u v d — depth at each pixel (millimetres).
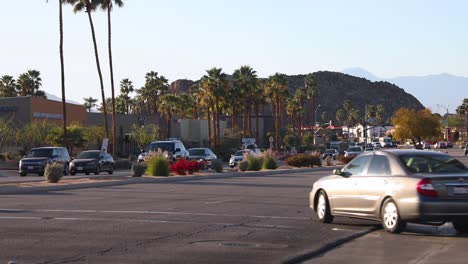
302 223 17078
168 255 12133
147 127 85000
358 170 16047
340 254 12555
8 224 16484
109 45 62188
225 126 108750
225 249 12867
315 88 143750
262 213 19578
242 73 98938
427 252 12695
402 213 14391
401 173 14734
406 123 111750
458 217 13977
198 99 104000
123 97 125750
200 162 46375
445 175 14219
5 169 58812
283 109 132000
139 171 40594
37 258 11680
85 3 60500
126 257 11875
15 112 75062
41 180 38469
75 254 12125
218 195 26938
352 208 15938
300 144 114438
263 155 55969
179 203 22953
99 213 19281
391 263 11602
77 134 69125
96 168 46719
